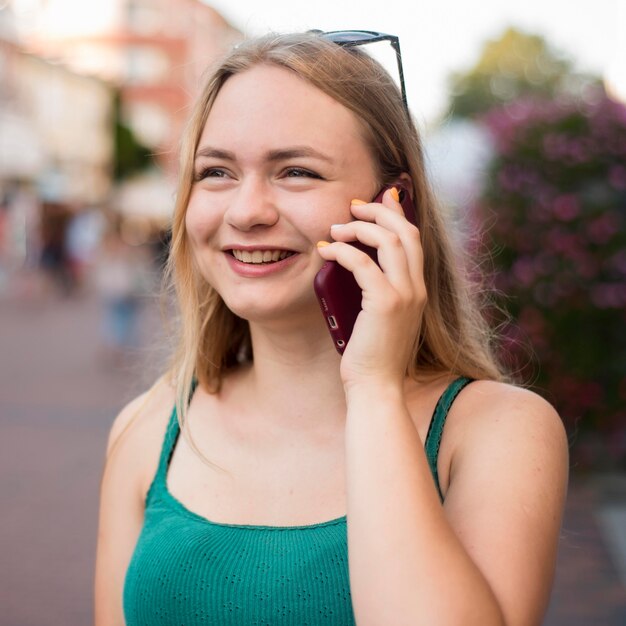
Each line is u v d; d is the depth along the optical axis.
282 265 1.48
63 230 24.27
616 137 5.56
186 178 1.57
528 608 1.21
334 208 1.45
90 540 4.98
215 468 1.58
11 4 28.14
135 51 43.84
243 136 1.44
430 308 1.65
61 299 20.89
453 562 1.17
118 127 37.12
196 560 1.43
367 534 1.20
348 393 1.32
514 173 5.61
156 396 1.75
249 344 1.78
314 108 1.45
